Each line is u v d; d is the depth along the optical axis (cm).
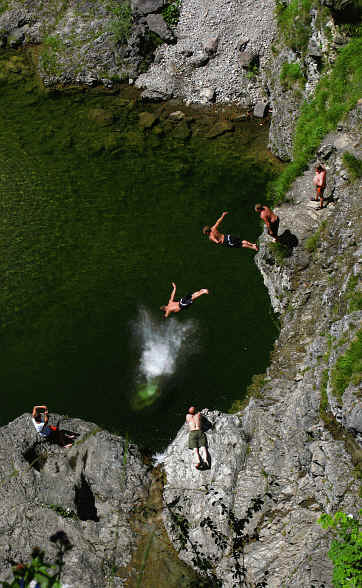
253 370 1955
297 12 2577
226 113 3122
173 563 1468
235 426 1677
